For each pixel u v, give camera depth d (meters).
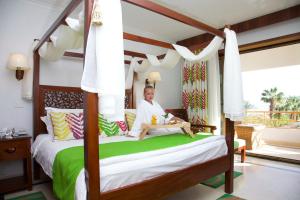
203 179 2.15
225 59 2.34
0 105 2.75
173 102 4.99
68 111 2.84
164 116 2.83
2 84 2.76
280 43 3.74
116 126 2.92
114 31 1.39
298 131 5.64
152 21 3.87
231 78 2.31
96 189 1.37
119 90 1.38
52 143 2.36
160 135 2.72
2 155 2.36
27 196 2.42
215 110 4.35
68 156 1.81
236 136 5.21
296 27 3.36
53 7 3.20
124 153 1.73
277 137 5.95
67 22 1.86
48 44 2.44
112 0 1.40
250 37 3.89
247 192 2.52
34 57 2.88
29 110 2.96
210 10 3.44
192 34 4.57
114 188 1.49
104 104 1.37
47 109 2.83
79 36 2.13
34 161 2.87
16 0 2.90
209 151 2.30
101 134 2.74
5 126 2.78
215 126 3.94
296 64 6.77
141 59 3.87
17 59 2.62
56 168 1.86
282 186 2.70
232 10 3.45
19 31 2.91
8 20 2.83
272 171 3.32
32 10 3.03
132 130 2.75
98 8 1.31
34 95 2.89
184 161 1.98
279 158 3.90
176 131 2.96
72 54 3.13
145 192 1.64
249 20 3.80
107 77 1.33
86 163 1.37
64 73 3.28
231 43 2.34
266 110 7.93
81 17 1.63
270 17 3.55
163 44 2.60
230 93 2.31
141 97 4.21
